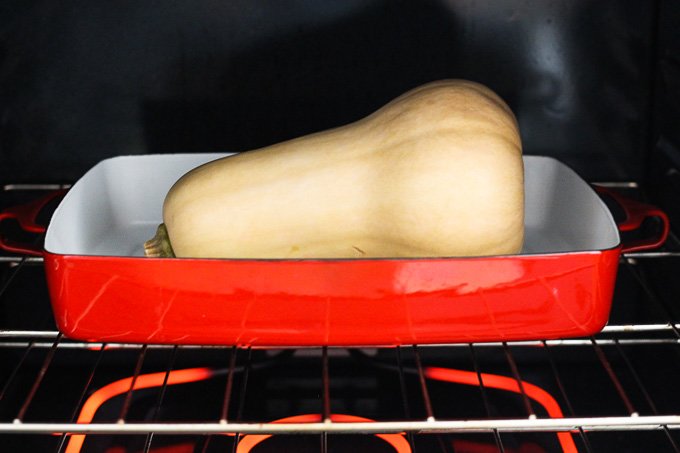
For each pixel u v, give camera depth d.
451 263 0.59
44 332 0.66
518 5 0.83
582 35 0.84
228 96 0.86
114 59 0.85
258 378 0.84
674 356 0.81
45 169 0.89
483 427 0.56
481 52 0.85
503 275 0.60
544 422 0.56
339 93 0.86
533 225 0.81
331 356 0.86
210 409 0.80
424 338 0.63
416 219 0.64
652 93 0.86
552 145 0.88
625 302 0.90
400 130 0.66
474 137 0.65
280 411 0.81
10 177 0.89
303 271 0.59
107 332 0.63
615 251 0.60
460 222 0.64
